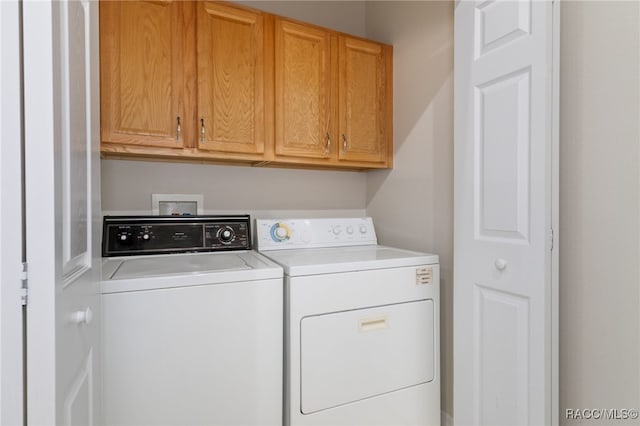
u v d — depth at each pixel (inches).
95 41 35.0
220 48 62.7
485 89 52.6
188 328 44.8
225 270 48.3
